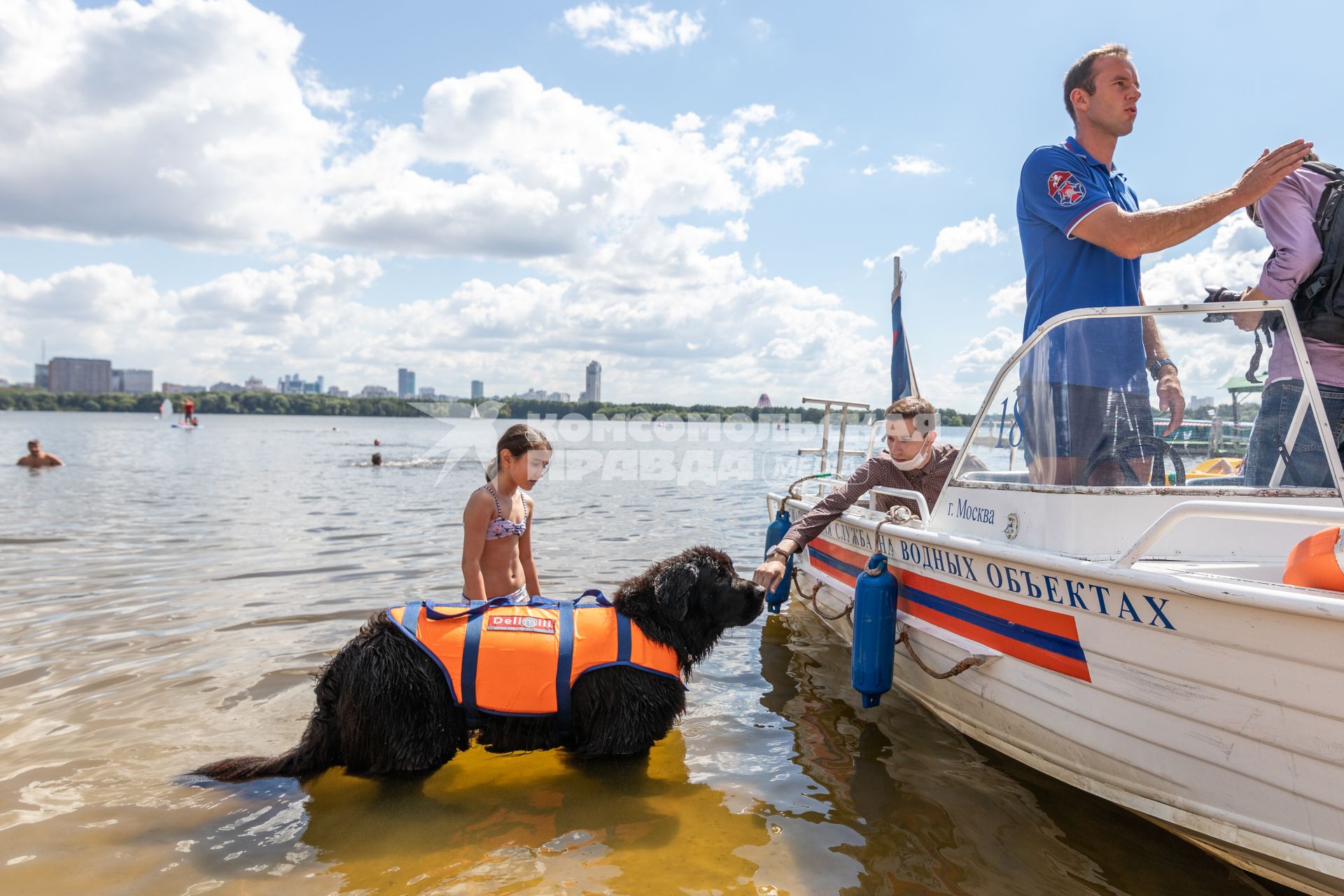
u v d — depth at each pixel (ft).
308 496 47.55
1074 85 12.42
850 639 18.25
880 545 15.11
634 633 12.75
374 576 24.20
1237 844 8.70
